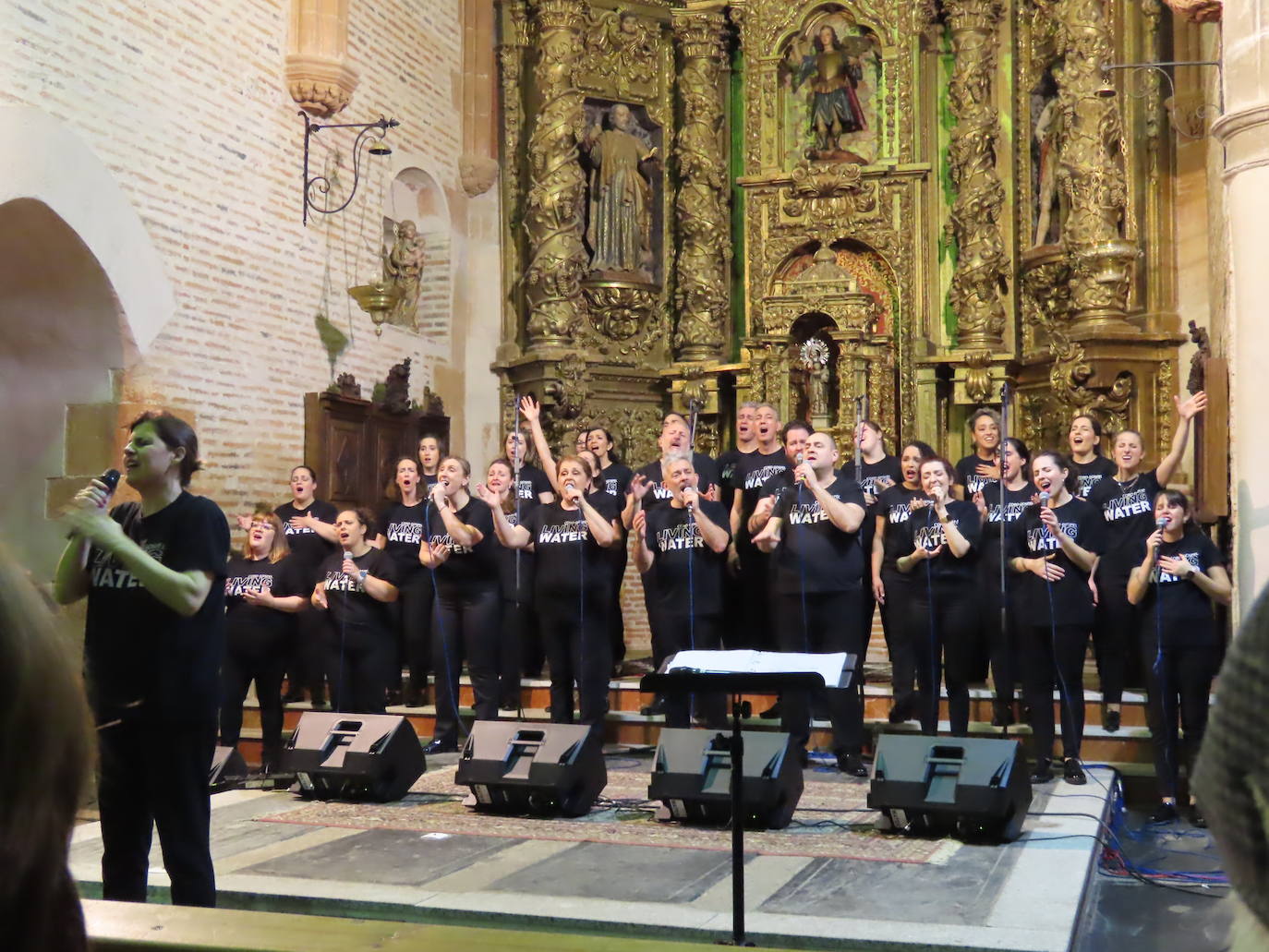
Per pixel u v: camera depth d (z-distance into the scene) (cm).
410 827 622
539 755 647
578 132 1305
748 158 1357
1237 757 73
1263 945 75
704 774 615
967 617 749
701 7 1356
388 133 1163
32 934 99
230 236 953
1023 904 473
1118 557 803
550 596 812
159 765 397
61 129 776
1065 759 725
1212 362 852
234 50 952
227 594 793
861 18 1323
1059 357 1177
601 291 1320
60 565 407
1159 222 1185
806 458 736
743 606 894
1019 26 1282
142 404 870
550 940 204
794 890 499
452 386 1283
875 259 1331
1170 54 1184
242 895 501
